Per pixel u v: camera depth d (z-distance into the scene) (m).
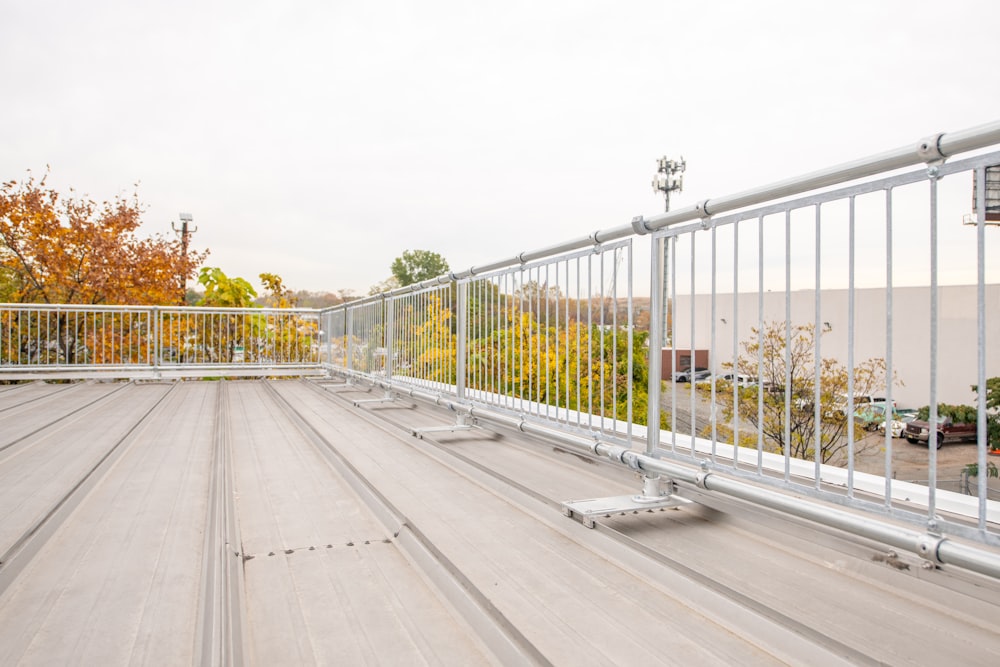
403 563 2.20
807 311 11.37
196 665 1.44
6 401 7.30
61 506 2.76
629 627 1.65
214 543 2.29
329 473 3.65
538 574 2.03
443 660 1.53
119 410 6.54
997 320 4.59
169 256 16.91
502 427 4.62
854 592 1.81
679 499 2.66
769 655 1.50
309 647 1.60
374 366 7.74
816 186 1.92
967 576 1.65
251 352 11.53
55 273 13.91
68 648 1.55
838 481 2.71
